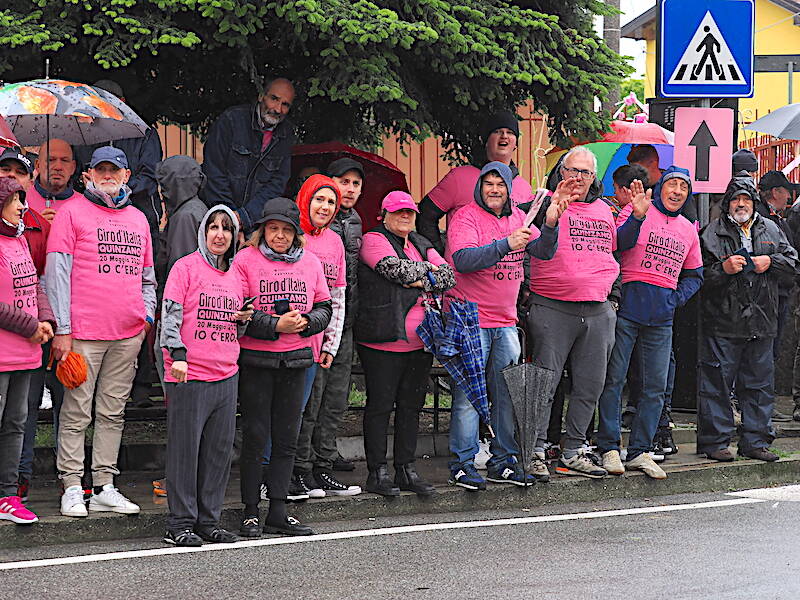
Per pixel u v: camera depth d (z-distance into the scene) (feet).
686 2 52.01
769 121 70.54
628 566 34.12
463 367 43.16
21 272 36.83
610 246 46.14
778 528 39.75
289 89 47.29
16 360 36.70
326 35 46.91
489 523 40.78
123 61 46.09
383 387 42.52
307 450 41.65
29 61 48.42
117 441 39.09
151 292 40.01
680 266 47.55
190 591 31.27
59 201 43.21
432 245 47.24
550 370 44.57
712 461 50.14
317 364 41.29
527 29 51.08
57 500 40.91
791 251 51.01
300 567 34.04
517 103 55.31
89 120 45.55
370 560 34.94
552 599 30.50
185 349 36.63
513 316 45.11
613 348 47.03
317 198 40.91
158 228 47.88
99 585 31.86
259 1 46.34
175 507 37.09
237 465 48.93
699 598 30.58
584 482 45.78
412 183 73.61
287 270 38.45
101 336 38.37
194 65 53.47
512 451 44.83
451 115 54.85
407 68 50.14
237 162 47.47
